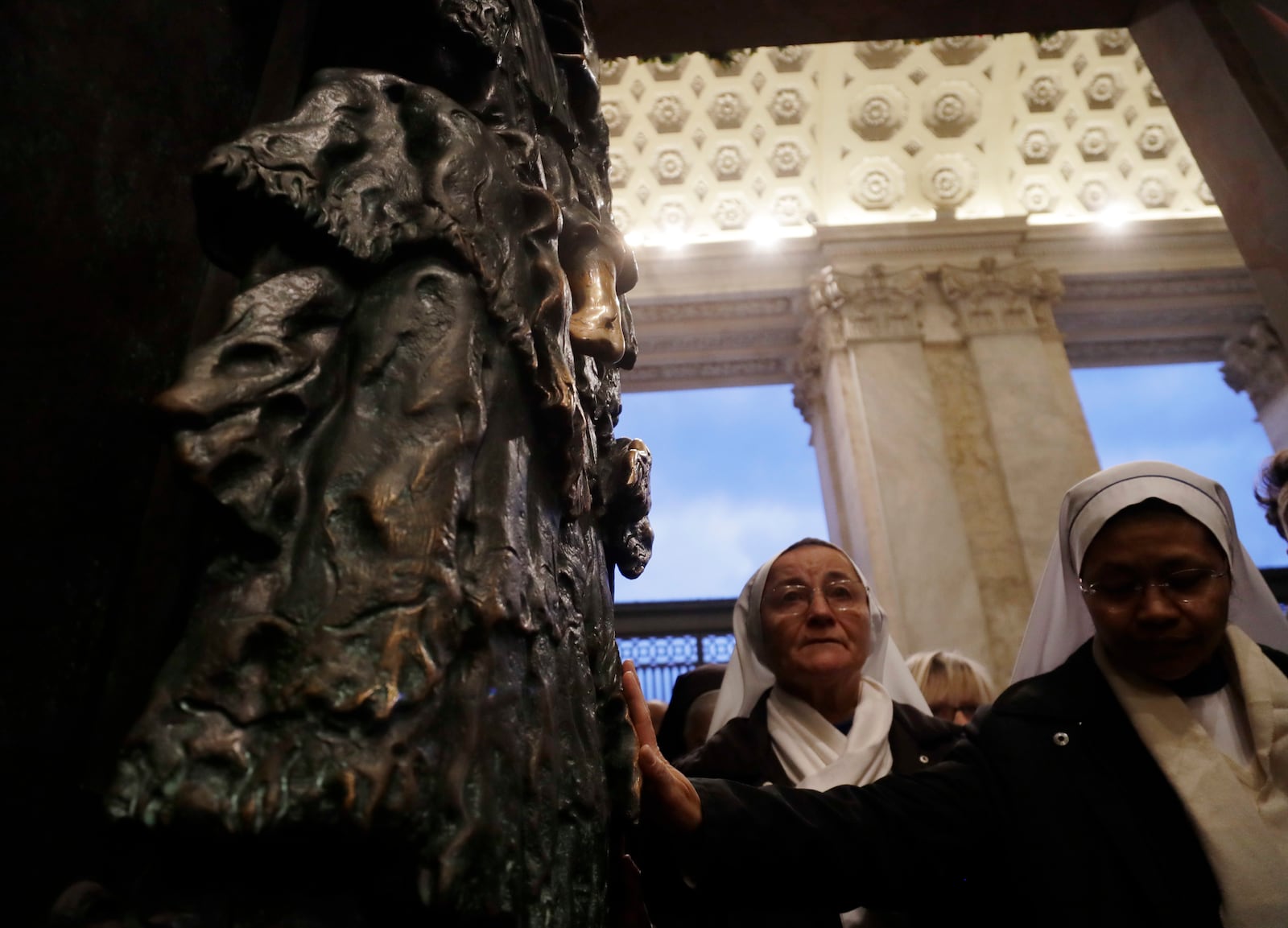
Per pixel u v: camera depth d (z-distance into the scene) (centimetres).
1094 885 118
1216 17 262
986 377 765
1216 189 267
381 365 73
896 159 920
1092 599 135
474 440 74
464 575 70
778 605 178
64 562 71
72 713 70
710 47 276
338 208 76
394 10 94
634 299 847
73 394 74
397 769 59
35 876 65
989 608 677
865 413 750
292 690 60
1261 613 149
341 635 63
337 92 83
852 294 804
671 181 923
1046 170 921
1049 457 728
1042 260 838
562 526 91
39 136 73
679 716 213
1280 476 223
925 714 178
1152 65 284
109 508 77
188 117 94
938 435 737
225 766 57
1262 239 251
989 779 131
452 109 89
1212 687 133
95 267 78
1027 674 169
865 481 732
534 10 119
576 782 78
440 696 65
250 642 61
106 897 62
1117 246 845
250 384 68
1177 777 122
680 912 120
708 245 856
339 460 69
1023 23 282
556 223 93
